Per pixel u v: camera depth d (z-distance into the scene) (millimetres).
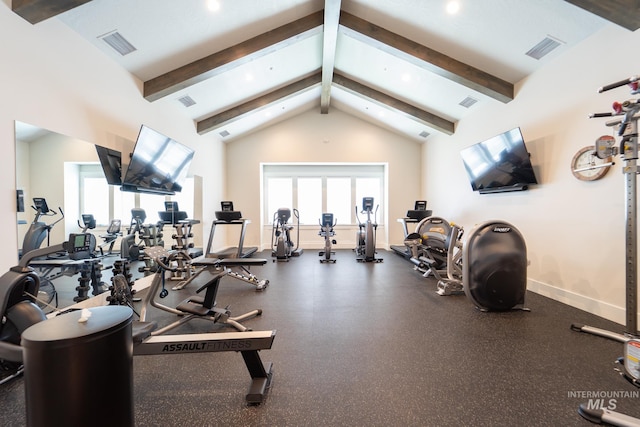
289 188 8414
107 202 3453
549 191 3635
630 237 2299
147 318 3104
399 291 4047
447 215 6375
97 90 3268
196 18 3367
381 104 6027
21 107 2432
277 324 2900
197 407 1683
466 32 3629
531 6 2969
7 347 1666
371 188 8438
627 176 2301
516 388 1841
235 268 5496
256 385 1803
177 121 5102
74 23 2861
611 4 2424
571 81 3309
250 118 6680
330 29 3908
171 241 4945
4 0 2299
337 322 2941
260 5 3549
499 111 4582
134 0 2852
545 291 3709
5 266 2316
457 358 2217
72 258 2959
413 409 1658
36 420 1089
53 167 2736
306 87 5984
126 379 1231
